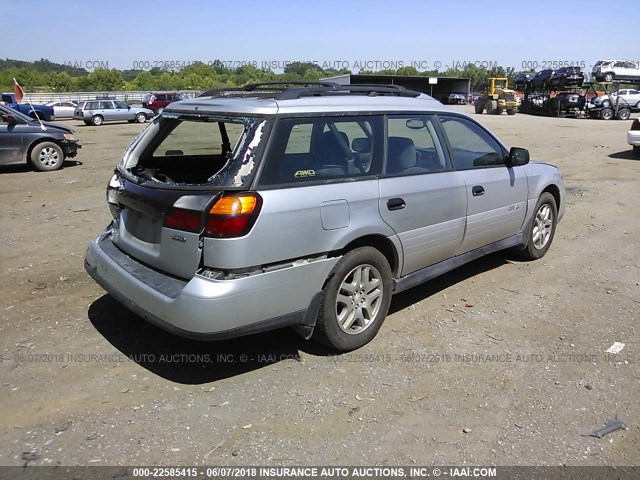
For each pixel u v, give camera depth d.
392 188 3.99
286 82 4.48
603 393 3.44
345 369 3.70
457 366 3.75
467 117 4.97
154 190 3.52
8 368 3.66
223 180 3.26
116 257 3.92
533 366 3.76
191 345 4.01
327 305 3.69
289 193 3.38
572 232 7.19
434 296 4.99
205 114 3.77
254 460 2.81
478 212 4.86
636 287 5.23
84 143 20.33
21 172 12.44
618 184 10.60
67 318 4.44
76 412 3.20
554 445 2.95
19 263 5.78
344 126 3.85
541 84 39.59
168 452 2.86
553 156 14.93
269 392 3.42
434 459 2.83
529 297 4.98
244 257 3.20
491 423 3.13
